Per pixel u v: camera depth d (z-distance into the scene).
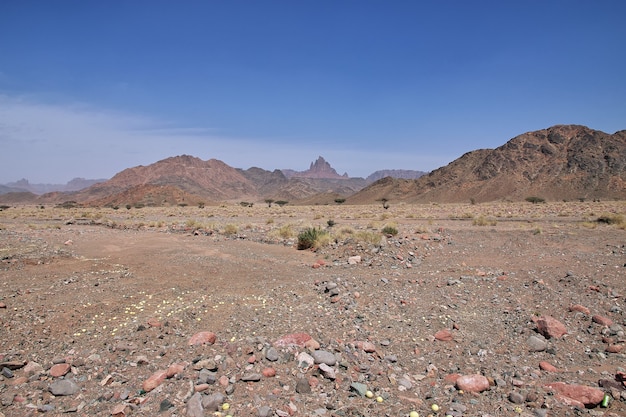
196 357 6.21
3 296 9.62
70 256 15.36
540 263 13.83
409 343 7.16
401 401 5.23
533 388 5.62
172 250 17.14
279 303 9.22
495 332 7.75
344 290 10.30
